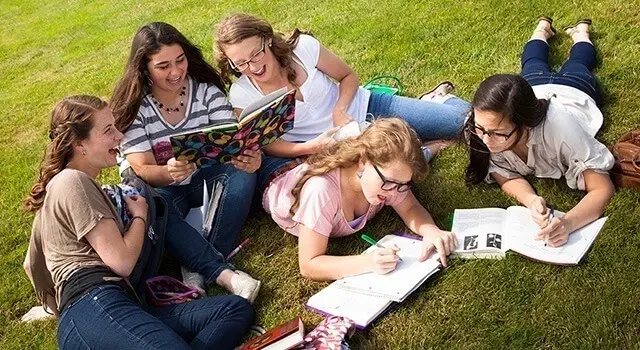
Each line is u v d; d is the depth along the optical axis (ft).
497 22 18.04
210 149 11.60
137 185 12.16
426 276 10.87
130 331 9.92
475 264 11.09
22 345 11.90
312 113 13.96
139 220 11.35
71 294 10.41
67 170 10.83
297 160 13.24
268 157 13.61
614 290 10.03
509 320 10.10
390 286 10.81
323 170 11.58
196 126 13.50
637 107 13.55
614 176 11.73
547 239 10.89
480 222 11.85
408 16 20.17
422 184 13.34
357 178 11.45
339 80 14.44
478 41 17.57
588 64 14.80
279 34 13.28
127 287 10.82
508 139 11.30
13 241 15.08
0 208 16.76
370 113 14.57
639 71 14.44
